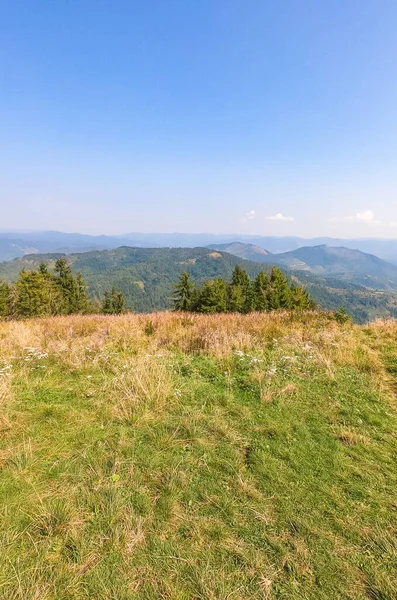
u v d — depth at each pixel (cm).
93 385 462
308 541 223
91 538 217
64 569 195
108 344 670
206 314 1170
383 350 688
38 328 845
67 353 581
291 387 474
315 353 632
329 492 270
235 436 349
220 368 558
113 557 205
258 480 284
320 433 367
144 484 272
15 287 3481
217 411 403
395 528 237
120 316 1149
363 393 476
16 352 603
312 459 317
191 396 442
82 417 374
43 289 3438
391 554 215
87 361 549
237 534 227
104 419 370
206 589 185
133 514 237
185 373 533
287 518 241
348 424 391
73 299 4603
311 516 245
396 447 344
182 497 260
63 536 218
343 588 193
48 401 411
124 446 320
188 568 199
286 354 631
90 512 240
